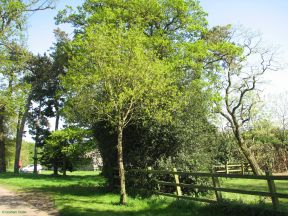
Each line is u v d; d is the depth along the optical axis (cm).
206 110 1909
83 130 2989
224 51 2955
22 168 6675
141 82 1528
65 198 1756
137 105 1667
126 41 1522
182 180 1716
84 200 1667
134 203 1495
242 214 1097
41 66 4444
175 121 1786
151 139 1850
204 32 2953
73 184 2706
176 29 2967
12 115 2677
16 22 2309
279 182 2445
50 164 4088
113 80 1536
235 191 1161
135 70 1488
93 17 2561
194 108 1856
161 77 1606
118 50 1520
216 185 1253
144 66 1509
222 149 3108
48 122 4759
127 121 1680
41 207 1516
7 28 2286
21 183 2852
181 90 1920
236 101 3216
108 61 1533
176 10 2836
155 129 1802
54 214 1342
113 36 1555
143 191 1703
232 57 3109
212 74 2998
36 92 4500
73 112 1906
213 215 1159
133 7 2639
